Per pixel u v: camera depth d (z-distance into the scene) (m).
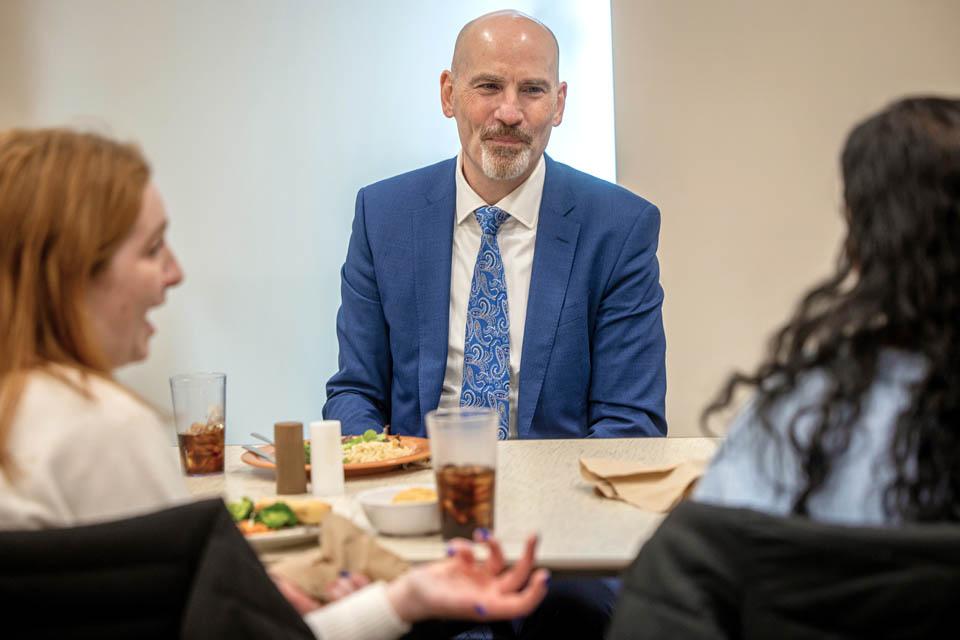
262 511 1.35
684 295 3.57
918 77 3.48
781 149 3.53
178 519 0.91
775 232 3.54
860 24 3.48
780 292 3.54
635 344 2.41
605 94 3.62
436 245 2.44
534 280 2.39
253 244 3.71
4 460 0.97
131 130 3.67
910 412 0.93
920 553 0.80
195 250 3.71
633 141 3.55
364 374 2.48
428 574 1.08
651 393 2.39
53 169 1.06
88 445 1.00
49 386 1.01
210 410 1.75
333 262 3.71
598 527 1.33
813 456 0.96
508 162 2.35
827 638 0.83
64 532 0.88
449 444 1.28
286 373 3.73
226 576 0.90
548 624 1.81
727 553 0.87
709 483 1.05
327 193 3.70
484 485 1.28
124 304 1.11
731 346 3.57
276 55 3.66
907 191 0.98
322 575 1.19
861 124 1.05
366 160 3.69
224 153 3.69
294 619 0.92
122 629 0.89
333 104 3.67
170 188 3.69
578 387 2.39
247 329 3.72
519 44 2.35
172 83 3.67
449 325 2.43
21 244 1.04
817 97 3.51
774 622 0.85
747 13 3.51
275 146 3.69
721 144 3.54
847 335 0.98
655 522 1.35
